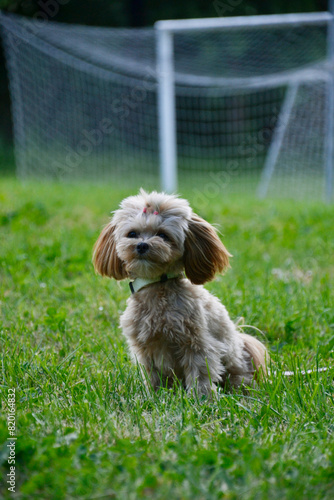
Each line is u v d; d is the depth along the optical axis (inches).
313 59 586.6
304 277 248.8
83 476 96.4
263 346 164.1
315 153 567.2
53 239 297.4
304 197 505.4
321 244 296.8
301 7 709.3
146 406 133.9
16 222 321.4
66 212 360.8
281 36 586.2
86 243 289.0
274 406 129.1
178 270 148.1
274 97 666.2
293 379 140.2
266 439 113.3
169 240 145.1
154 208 147.9
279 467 100.5
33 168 534.3
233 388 151.3
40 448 104.7
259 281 236.2
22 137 519.5
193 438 113.0
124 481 96.3
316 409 126.7
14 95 513.3
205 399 138.4
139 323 145.7
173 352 146.6
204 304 149.6
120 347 163.8
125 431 119.4
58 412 124.7
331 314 197.3
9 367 149.0
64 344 173.9
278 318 194.1
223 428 124.0
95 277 232.2
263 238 315.6
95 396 133.3
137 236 146.5
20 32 468.4
